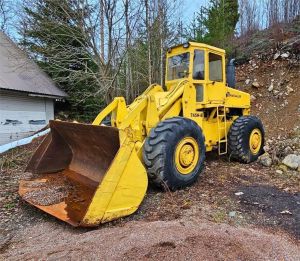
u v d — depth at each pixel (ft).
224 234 9.57
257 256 8.41
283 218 11.37
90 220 9.95
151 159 12.78
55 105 43.65
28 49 38.86
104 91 32.19
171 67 17.80
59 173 14.82
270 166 19.02
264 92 35.09
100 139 12.42
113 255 8.36
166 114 15.19
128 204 10.96
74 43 36.94
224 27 44.93
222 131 19.56
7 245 9.49
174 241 8.96
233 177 16.40
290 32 40.45
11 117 32.65
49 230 10.41
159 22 38.09
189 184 14.25
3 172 18.13
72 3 31.45
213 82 17.79
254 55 40.50
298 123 28.71
